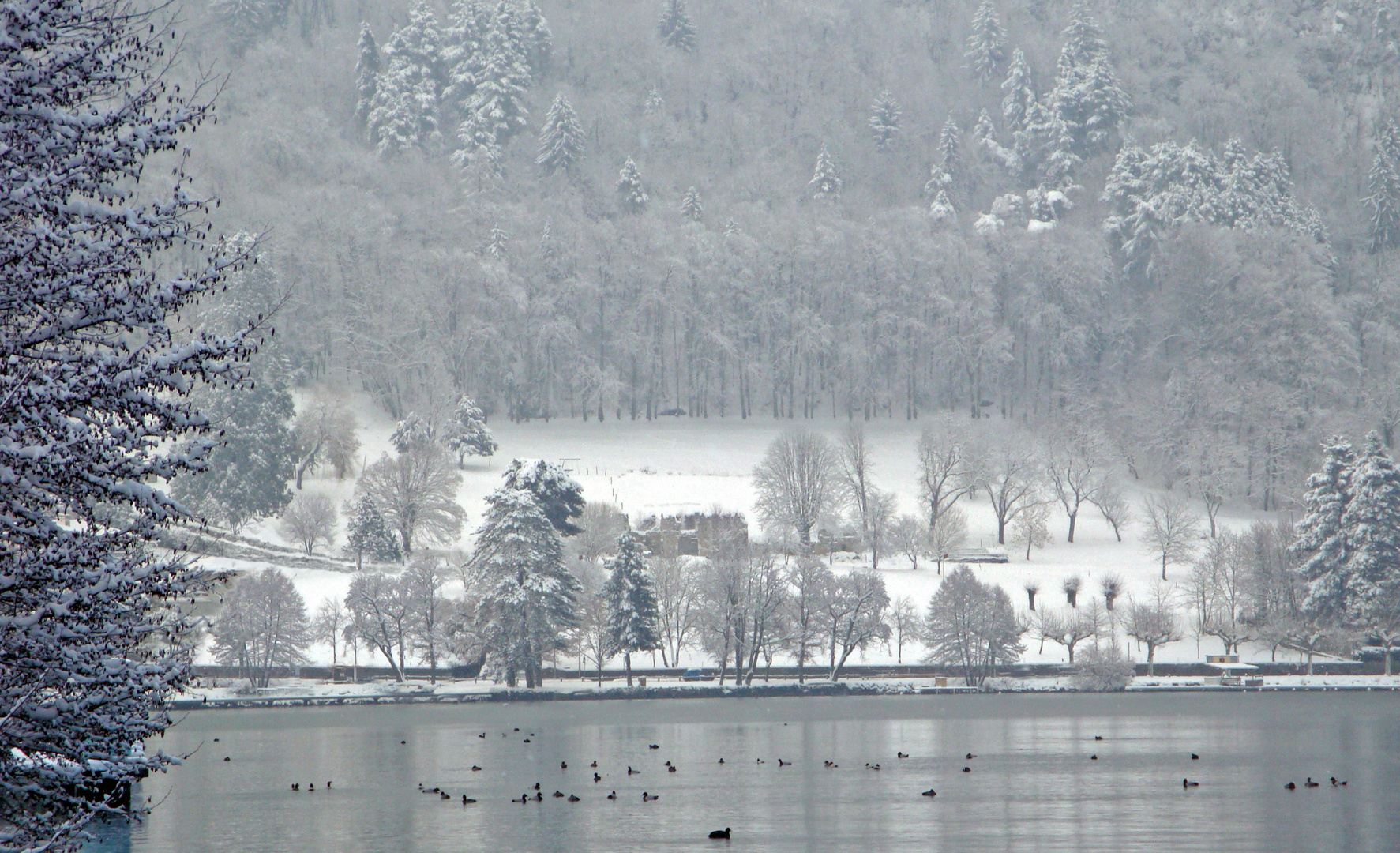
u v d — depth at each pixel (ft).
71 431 212.02
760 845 576.61
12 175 213.46
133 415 222.69
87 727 232.94
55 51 220.84
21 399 206.49
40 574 213.46
